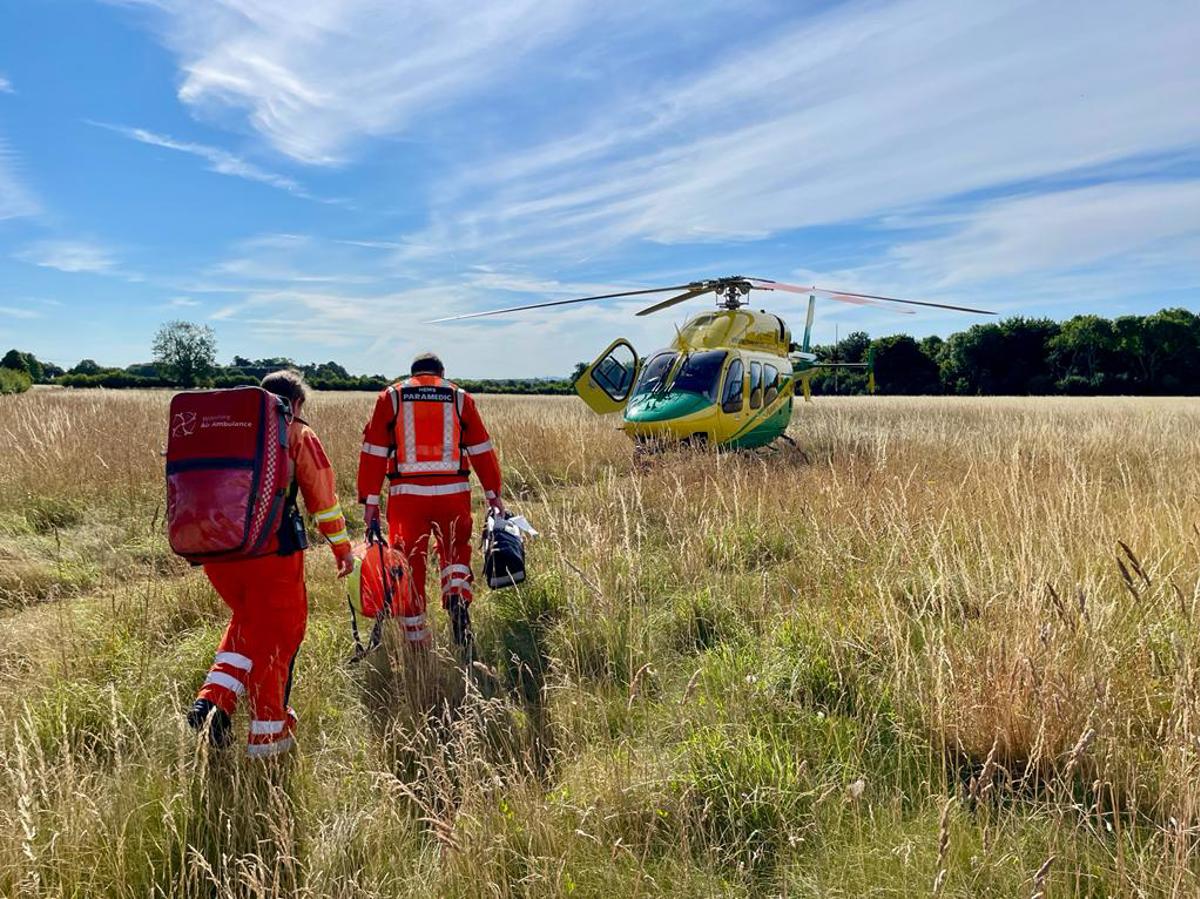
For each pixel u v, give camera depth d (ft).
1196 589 9.92
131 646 12.05
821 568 14.48
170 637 12.99
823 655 11.10
